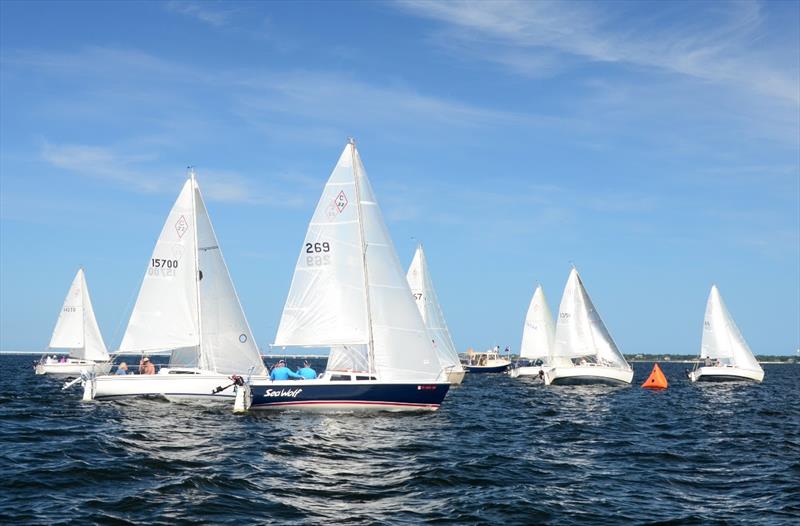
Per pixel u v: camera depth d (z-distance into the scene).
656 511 16.03
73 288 75.50
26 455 20.64
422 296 65.69
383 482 18.38
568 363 65.81
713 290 68.81
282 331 34.06
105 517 14.40
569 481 19.11
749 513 15.91
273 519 14.70
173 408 34.00
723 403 47.12
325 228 33.78
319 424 28.98
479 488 17.84
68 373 76.62
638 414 38.59
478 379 83.81
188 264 37.91
